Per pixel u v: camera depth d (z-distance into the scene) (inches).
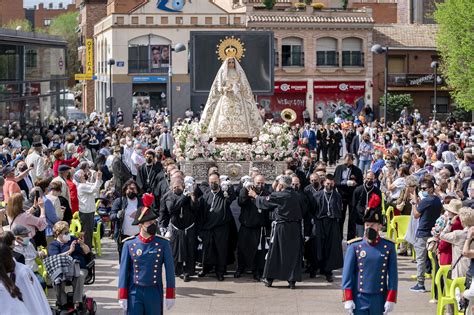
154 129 1785.2
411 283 816.3
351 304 565.6
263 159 960.9
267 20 2770.7
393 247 567.8
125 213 827.4
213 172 834.2
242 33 1343.5
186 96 2837.1
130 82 2837.1
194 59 1346.0
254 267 826.2
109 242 1032.2
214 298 760.3
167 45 2839.6
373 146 1502.2
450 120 2220.7
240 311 716.7
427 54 2844.5
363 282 565.6
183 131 971.9
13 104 1654.8
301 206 802.8
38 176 1042.1
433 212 775.1
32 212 765.3
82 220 908.0
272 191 842.8
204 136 961.5
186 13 2829.7
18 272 472.4
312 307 727.7
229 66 1020.5
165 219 829.8
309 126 1897.1
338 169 973.2
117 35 2832.2
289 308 725.3
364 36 2807.6
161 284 578.2
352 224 930.1
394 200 1015.0
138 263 573.0
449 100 2859.3
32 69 1779.0
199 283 818.2
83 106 3818.9
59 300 655.1
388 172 1099.9
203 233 823.7
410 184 933.2
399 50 2832.2
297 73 2785.4
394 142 1504.7
